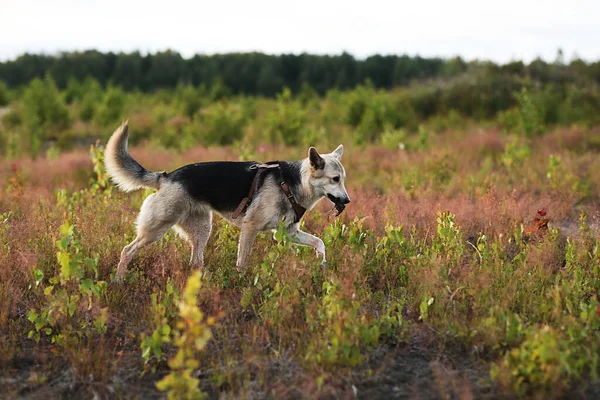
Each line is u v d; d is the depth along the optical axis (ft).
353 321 13.51
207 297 16.44
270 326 15.16
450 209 26.27
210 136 70.44
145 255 19.76
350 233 18.62
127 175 19.27
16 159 59.31
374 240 21.16
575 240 21.59
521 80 93.30
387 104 79.66
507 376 12.03
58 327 15.06
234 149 55.21
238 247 19.49
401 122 78.48
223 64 230.68
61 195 26.66
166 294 15.87
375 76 225.97
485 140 54.70
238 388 12.49
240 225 19.72
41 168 46.91
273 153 54.54
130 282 17.92
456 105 93.25
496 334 14.05
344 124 82.17
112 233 21.43
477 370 13.28
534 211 26.73
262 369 12.96
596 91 96.32
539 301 16.05
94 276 18.60
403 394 12.40
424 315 14.96
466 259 19.94
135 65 233.35
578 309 15.69
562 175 34.76
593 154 48.32
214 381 12.69
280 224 17.53
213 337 14.94
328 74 224.53
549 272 18.29
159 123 90.84
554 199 29.91
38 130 82.33
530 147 51.88
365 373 13.06
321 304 15.78
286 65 233.35
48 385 12.76
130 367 13.52
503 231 23.67
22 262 17.56
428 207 26.21
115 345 14.48
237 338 14.85
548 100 76.95
